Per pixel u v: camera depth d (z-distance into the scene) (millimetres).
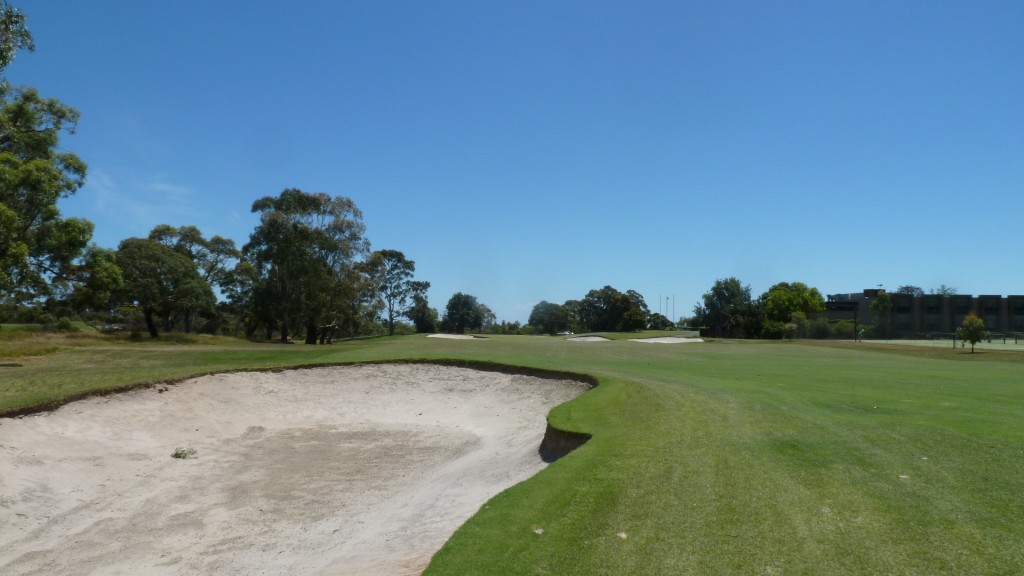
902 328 102250
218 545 12148
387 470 17797
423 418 25141
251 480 16641
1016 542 7383
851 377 25234
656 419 15867
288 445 20875
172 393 22797
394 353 35031
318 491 15734
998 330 101250
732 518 8492
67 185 37688
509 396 26219
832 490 9500
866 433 13141
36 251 35844
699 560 7273
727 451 12047
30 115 36469
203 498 15047
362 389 27938
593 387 23766
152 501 14711
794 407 16672
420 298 102125
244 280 82688
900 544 7465
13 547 12070
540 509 9367
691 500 9297
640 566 7195
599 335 78812
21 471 14891
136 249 62344
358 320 76000
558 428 16078
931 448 11695
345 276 66438
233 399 24562
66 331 62062
